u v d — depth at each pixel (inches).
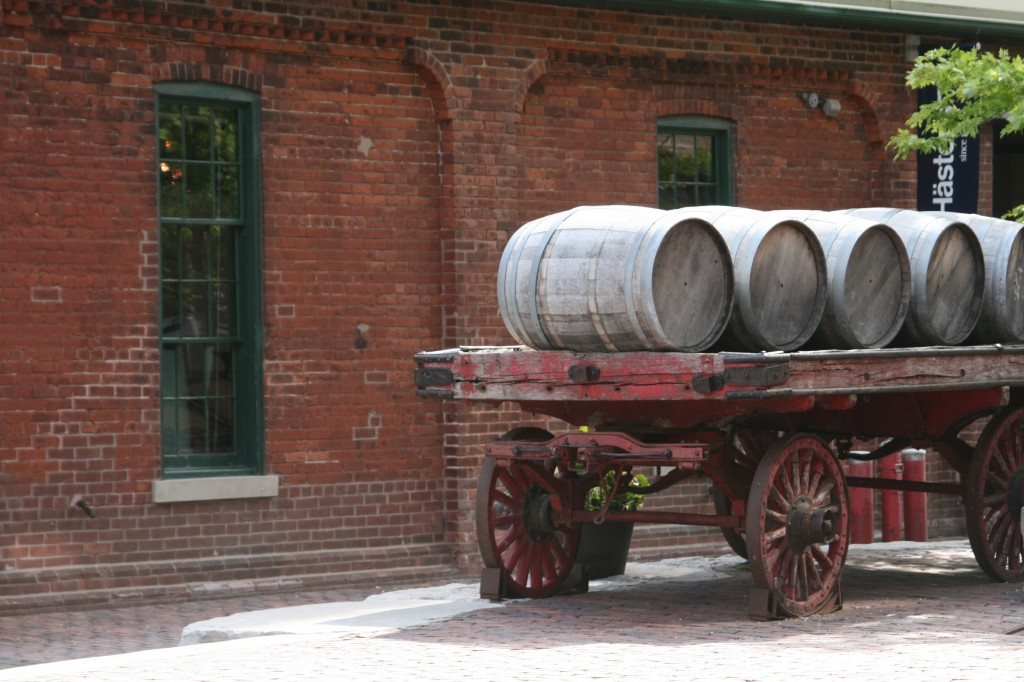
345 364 657.6
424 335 674.8
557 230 512.7
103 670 442.3
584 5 694.5
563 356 512.4
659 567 660.1
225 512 631.2
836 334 530.9
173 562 617.6
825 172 788.0
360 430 660.7
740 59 751.1
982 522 591.5
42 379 594.6
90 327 603.8
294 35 642.2
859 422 603.2
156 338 617.0
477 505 552.7
